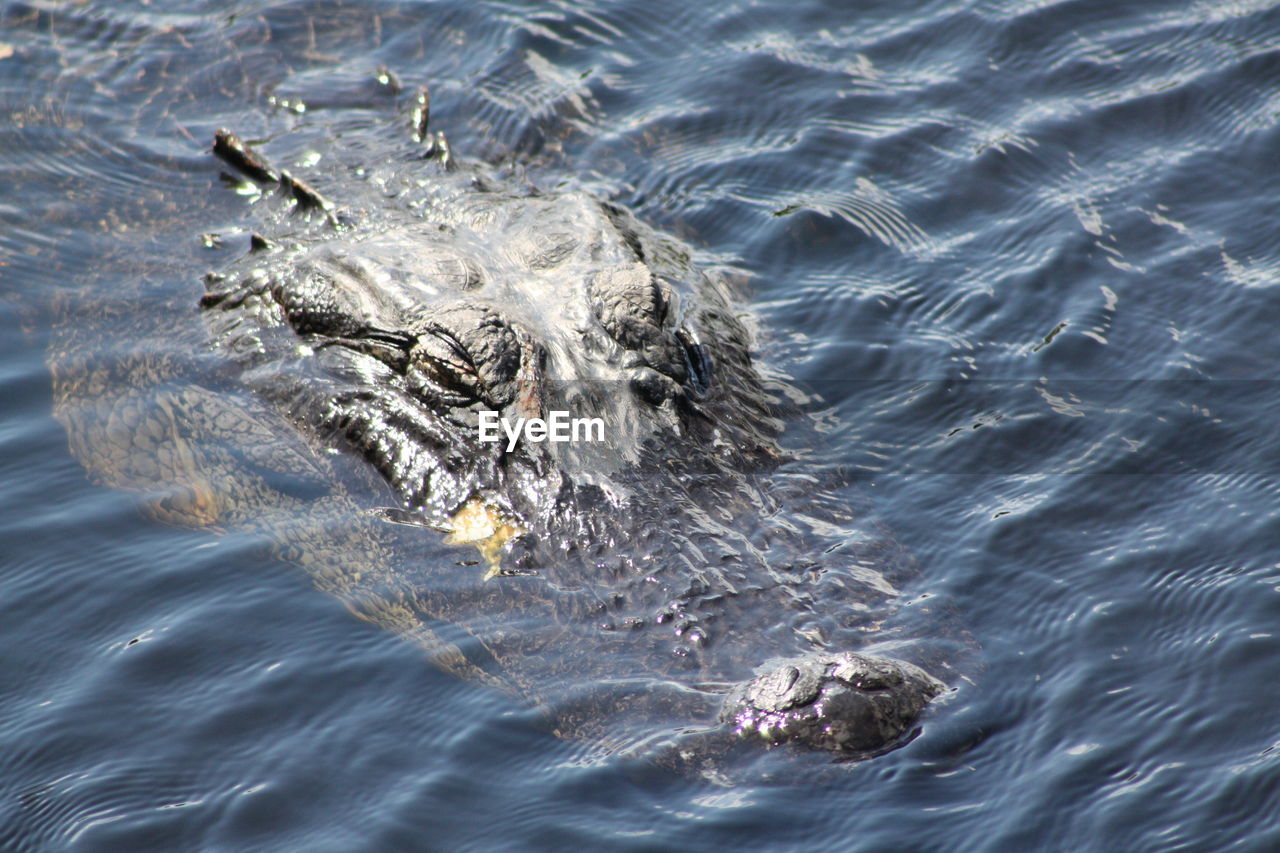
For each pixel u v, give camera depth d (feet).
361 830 44.55
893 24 100.58
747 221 82.17
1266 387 65.57
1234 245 76.43
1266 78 90.27
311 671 51.06
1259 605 52.13
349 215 75.46
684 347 63.26
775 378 67.62
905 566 54.08
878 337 71.51
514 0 104.94
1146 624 51.85
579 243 67.56
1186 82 90.89
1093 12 99.35
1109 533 57.11
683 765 45.01
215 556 56.90
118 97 94.79
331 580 55.11
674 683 47.32
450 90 95.66
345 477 59.62
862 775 44.50
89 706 49.85
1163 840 42.68
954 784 44.60
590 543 52.54
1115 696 48.37
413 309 62.08
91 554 57.11
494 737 47.39
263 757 47.62
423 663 50.78
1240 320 70.38
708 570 51.06
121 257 78.33
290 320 67.05
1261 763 44.96
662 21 102.58
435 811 45.11
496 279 64.59
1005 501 59.31
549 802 45.01
